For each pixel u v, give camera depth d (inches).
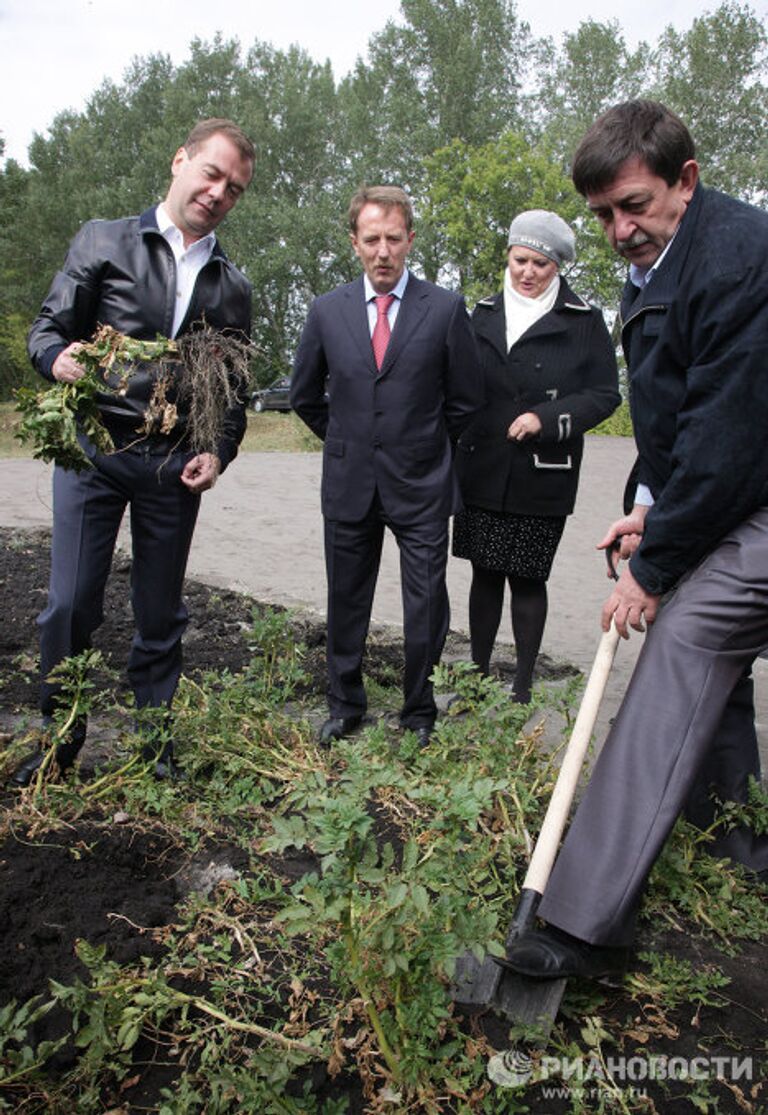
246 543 352.2
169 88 2148.1
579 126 1679.4
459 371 160.2
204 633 217.0
